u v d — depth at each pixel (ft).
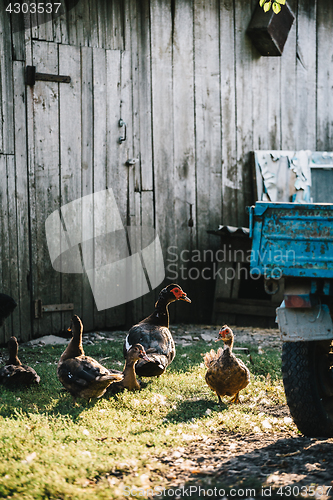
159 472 13.03
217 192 39.14
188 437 15.37
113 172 34.86
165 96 36.78
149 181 36.42
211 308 38.73
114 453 14.01
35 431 15.02
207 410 18.13
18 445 13.78
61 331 32.91
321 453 13.94
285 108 41.73
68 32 32.86
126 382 19.92
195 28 37.65
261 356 25.93
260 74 40.47
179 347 28.73
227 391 18.66
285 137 41.86
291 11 40.83
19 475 12.01
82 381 17.89
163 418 17.42
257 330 34.76
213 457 14.11
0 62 30.19
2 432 14.60
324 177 41.32
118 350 27.86
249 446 14.97
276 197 40.16
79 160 33.45
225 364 18.30
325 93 43.52
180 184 37.65
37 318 31.81
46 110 32.09
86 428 15.98
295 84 42.06
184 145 37.68
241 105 39.81
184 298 22.70
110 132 34.65
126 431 15.93
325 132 43.73
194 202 38.22
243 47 39.58
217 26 38.50
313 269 13.57
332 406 16.05
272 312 35.37
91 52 33.73
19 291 31.01
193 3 37.45
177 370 23.58
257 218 13.97
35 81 31.55
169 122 37.01
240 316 36.63
